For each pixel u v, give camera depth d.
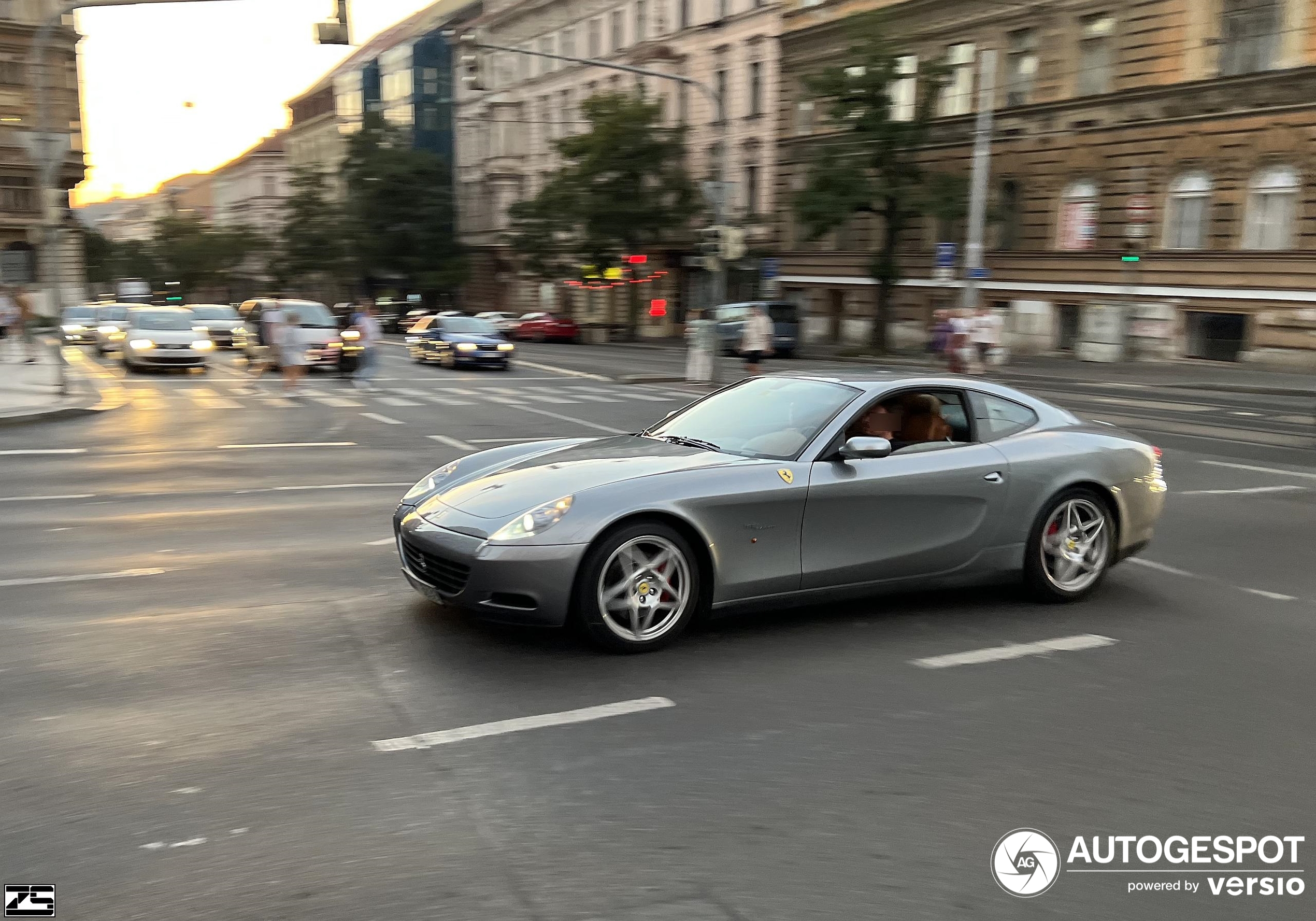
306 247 71.31
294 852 3.17
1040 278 32.59
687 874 3.09
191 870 3.06
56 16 16.53
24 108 51.88
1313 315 25.47
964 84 35.06
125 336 25.89
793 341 32.56
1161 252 28.94
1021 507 5.81
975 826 3.41
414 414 16.84
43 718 4.15
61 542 7.44
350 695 4.45
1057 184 31.94
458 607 5.22
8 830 3.28
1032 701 4.53
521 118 63.97
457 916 2.86
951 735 4.15
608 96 44.09
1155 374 25.59
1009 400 6.10
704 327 23.58
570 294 60.66
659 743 4.01
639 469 5.19
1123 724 4.30
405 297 67.62
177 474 10.66
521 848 3.22
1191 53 28.03
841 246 40.28
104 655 4.90
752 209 44.34
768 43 42.81
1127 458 6.18
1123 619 5.81
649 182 46.28
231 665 4.79
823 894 3.00
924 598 6.12
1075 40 31.17
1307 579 6.80
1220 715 4.41
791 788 3.66
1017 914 2.93
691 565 5.09
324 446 12.95
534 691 4.53
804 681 4.72
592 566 4.84
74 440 13.30
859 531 5.39
